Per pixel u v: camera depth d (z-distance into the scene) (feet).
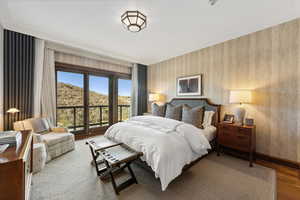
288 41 6.95
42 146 6.48
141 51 11.73
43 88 9.45
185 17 6.78
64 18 6.91
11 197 2.84
